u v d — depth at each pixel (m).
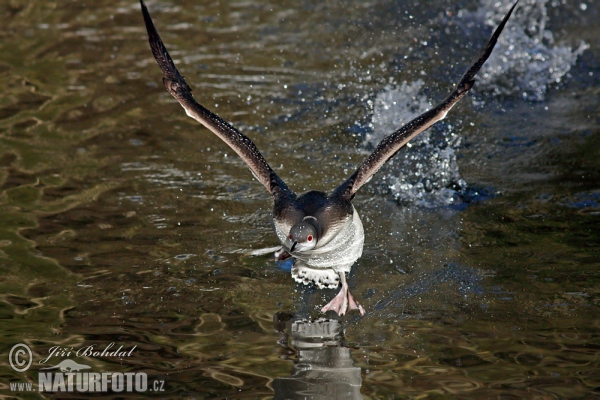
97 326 9.49
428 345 9.12
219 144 14.73
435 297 10.27
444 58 18.11
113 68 17.41
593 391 8.12
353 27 19.72
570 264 10.88
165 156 14.18
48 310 9.80
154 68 17.48
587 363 8.65
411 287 10.54
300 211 9.67
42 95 16.12
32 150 14.07
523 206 12.62
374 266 11.12
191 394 8.16
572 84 17.09
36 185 12.96
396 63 17.89
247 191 13.18
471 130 15.24
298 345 9.14
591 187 13.09
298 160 14.13
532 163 14.03
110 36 18.97
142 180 13.34
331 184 13.24
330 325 9.64
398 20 20.02
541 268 10.84
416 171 13.83
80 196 12.73
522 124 15.46
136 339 9.23
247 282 10.65
